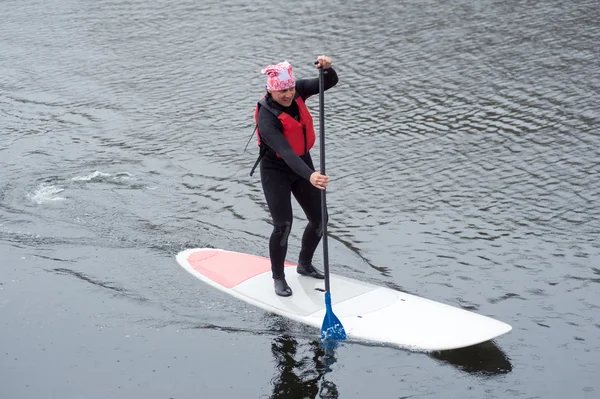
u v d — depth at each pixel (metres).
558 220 14.67
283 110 11.13
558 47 25.11
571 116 19.88
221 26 30.77
